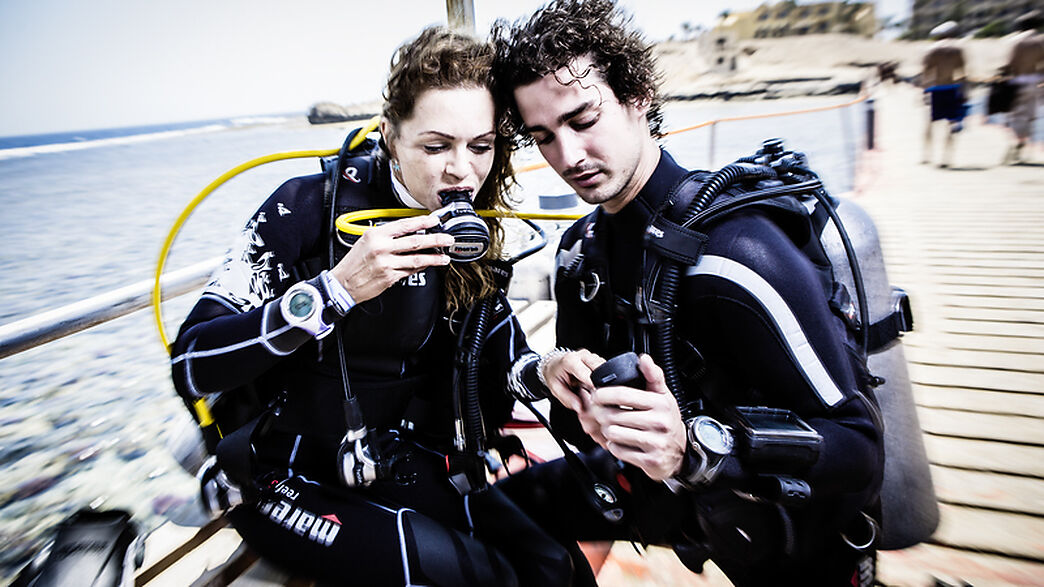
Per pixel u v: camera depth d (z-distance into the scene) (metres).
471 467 1.09
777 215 0.89
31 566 0.90
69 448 3.40
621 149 0.89
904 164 7.66
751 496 0.77
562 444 1.12
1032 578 1.19
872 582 0.94
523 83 0.88
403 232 0.85
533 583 0.95
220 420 1.06
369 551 0.91
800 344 0.78
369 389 1.10
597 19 0.85
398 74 0.90
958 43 6.77
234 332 0.87
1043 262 3.43
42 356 5.20
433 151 0.94
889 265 3.64
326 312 0.86
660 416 0.72
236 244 0.99
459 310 1.15
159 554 1.30
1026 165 6.59
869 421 0.81
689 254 0.83
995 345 2.39
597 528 1.14
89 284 7.99
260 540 1.02
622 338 1.03
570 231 1.19
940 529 1.35
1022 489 1.49
